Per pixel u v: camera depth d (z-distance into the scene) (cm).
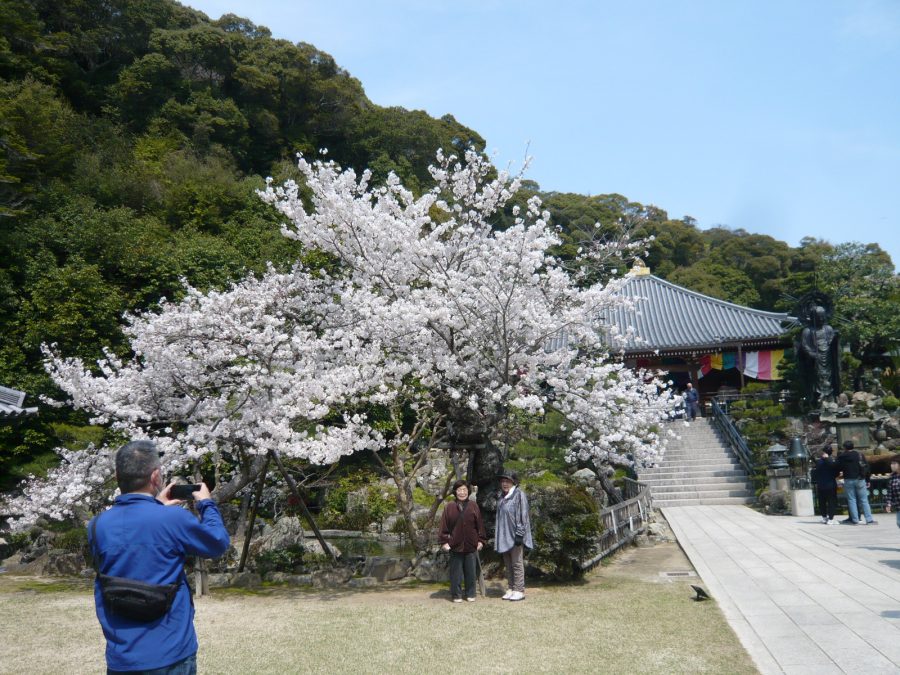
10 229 2236
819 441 1991
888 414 2097
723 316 2948
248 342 944
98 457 1059
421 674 555
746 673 533
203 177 3130
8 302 1992
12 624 751
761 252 5422
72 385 984
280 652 622
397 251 1085
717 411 2419
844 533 1242
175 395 1051
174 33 4125
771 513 1612
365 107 4575
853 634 621
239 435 905
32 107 2745
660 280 3369
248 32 4666
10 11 3353
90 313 1991
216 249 2416
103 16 4153
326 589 955
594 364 1077
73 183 2767
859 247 3173
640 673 541
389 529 1731
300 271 1116
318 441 884
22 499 1181
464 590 824
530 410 897
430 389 1027
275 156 4103
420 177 4200
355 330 956
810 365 2242
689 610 740
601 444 993
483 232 1112
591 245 1346
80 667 593
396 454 1062
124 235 2286
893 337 2569
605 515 1119
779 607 733
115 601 316
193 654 332
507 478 831
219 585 995
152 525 329
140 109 3931
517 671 555
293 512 1529
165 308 1026
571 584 909
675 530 1402
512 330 951
